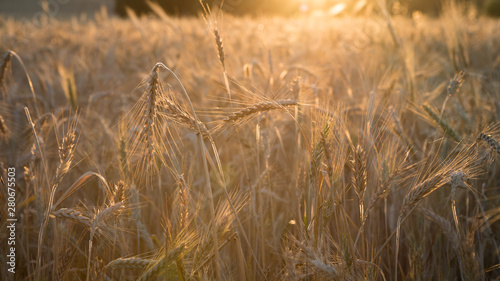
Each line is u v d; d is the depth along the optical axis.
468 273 0.85
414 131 1.17
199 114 1.13
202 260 0.76
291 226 0.95
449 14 1.71
